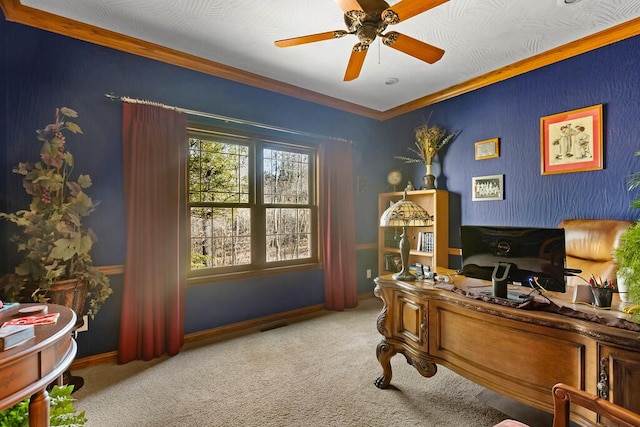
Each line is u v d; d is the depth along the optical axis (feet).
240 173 11.18
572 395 3.32
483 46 8.91
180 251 9.21
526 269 5.27
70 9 7.20
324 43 8.69
